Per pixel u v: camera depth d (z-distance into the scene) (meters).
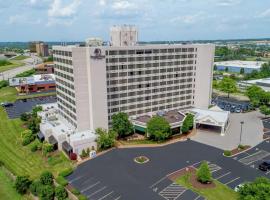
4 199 64.25
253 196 52.50
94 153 83.06
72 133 90.81
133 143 92.44
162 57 108.94
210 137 98.00
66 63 93.94
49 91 183.75
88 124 94.75
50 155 84.94
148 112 111.38
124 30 109.62
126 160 80.31
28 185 66.44
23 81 183.50
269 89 162.00
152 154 84.19
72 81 90.69
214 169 73.94
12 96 168.12
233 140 95.06
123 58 98.75
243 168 74.50
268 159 80.00
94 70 89.06
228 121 113.25
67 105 100.44
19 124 114.62
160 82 111.38
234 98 163.12
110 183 67.69
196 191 63.06
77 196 61.72
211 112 113.25
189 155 83.12
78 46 94.62
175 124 99.19
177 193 62.56
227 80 164.12
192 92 123.06
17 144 95.19
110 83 98.19
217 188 64.25
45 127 97.38
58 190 60.84
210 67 121.12
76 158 81.44
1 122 118.50
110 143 87.06
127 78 101.88
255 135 99.75
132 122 101.31
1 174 75.94
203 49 118.12
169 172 72.50
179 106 120.44
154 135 92.50
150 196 61.72
